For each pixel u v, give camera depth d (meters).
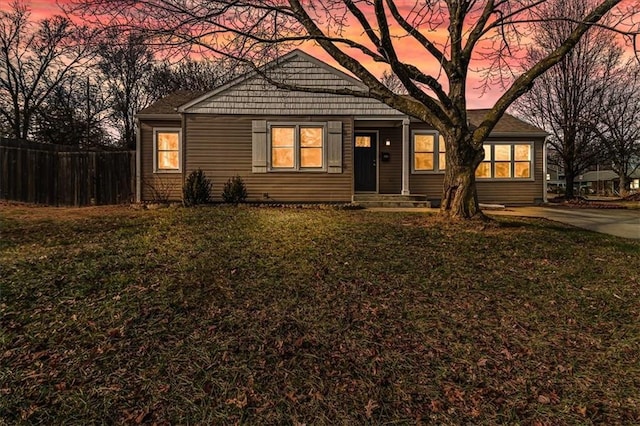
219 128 13.00
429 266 5.10
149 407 2.46
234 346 3.14
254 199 13.08
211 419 2.37
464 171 8.20
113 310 3.66
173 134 13.76
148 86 27.81
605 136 20.11
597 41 17.70
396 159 14.80
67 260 5.08
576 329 3.48
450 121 8.00
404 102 8.23
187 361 2.94
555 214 11.26
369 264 5.12
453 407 2.49
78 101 24.62
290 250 5.76
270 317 3.61
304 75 13.11
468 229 7.30
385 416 2.40
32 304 3.78
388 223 8.12
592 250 6.05
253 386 2.67
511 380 2.76
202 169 12.98
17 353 3.00
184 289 4.17
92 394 2.57
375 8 6.78
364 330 3.44
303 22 7.45
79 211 10.59
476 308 3.88
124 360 2.94
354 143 13.72
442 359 3.02
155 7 6.41
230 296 4.03
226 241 6.30
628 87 19.06
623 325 3.54
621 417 2.39
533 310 3.84
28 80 22.62
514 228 7.62
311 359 3.00
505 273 4.88
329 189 13.21
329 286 4.36
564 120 18.72
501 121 16.16
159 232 7.02
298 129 13.15
